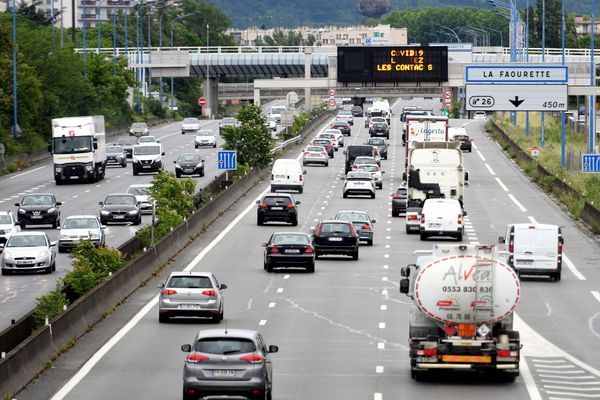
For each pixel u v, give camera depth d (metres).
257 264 157.38
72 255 129.25
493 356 86.38
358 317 118.38
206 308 113.31
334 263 158.88
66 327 102.75
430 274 86.56
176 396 82.50
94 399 81.56
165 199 188.50
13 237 153.38
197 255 165.25
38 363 91.25
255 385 75.88
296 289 136.62
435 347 86.44
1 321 115.62
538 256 147.12
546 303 130.50
